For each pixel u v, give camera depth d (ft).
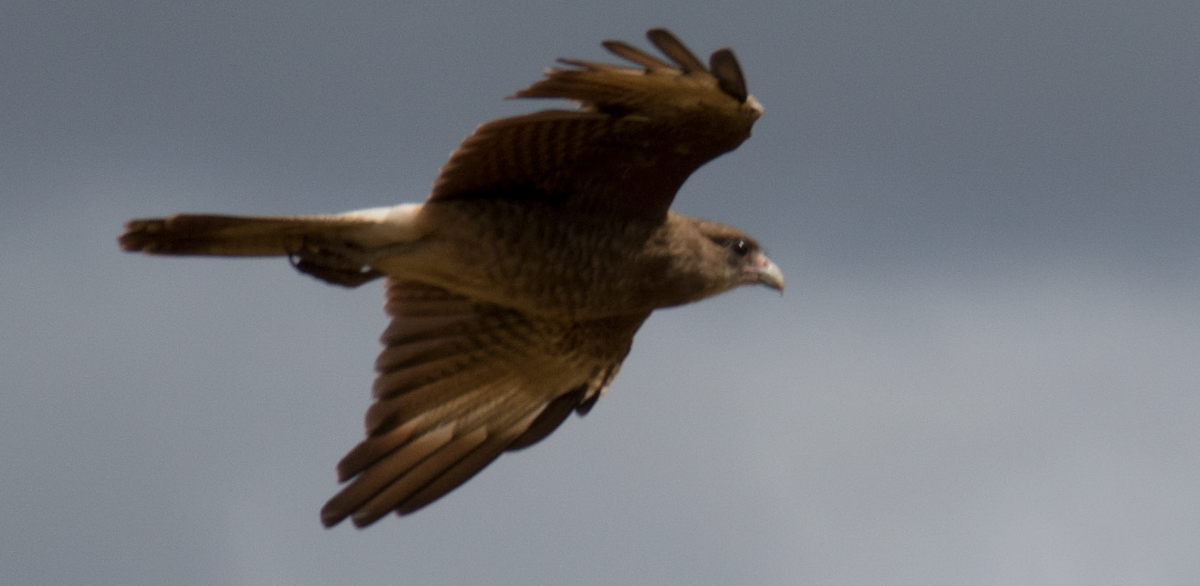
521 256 41.63
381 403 46.80
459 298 46.75
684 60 36.76
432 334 47.16
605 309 44.01
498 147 39.75
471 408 47.83
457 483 47.26
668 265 43.93
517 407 48.32
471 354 47.42
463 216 40.86
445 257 41.34
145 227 38.50
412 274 42.09
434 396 47.39
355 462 46.39
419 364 47.16
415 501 46.75
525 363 47.88
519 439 48.26
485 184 41.11
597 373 48.49
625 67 37.55
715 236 46.16
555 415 48.62
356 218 40.04
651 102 38.99
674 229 44.09
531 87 38.29
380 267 41.63
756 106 38.96
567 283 42.63
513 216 41.22
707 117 39.42
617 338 47.67
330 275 40.91
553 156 40.65
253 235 39.65
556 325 46.91
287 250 40.40
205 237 39.40
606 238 42.45
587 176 41.55
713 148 40.68
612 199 42.22
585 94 38.88
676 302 45.37
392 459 46.75
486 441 47.88
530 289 42.50
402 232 40.68
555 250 41.86
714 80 37.60
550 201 41.86
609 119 39.55
